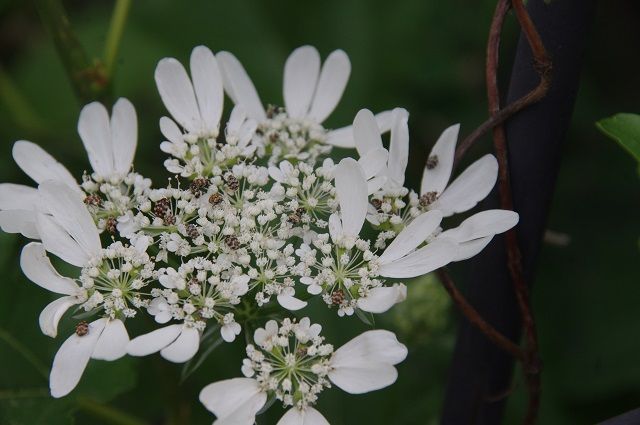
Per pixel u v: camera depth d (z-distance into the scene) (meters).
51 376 0.27
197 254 0.30
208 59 0.30
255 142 0.30
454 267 0.38
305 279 0.28
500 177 0.29
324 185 0.29
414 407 0.36
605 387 0.38
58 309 0.28
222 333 0.28
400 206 0.29
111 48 0.33
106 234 0.31
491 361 0.30
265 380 0.28
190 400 0.37
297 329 0.28
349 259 0.28
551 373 0.39
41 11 0.32
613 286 0.39
